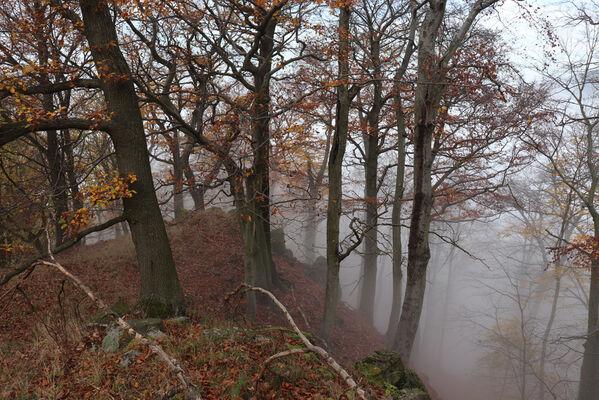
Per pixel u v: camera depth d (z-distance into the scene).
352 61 12.28
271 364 5.21
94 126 7.39
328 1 9.02
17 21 10.95
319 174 18.27
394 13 14.65
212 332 6.14
